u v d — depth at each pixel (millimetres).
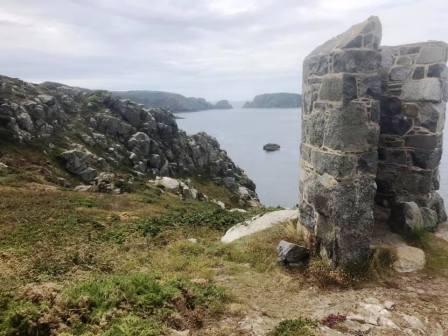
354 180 7168
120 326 4957
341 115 7113
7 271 8805
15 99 48094
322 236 7906
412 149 9211
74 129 52031
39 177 33500
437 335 5496
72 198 24781
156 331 4984
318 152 8008
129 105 61750
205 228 12586
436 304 6344
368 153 7191
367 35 7062
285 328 5473
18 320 5012
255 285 7238
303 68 9203
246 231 10672
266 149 97500
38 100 50688
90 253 10008
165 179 43969
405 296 6625
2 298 5641
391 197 9508
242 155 89250
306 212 8789
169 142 61562
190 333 5367
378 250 7637
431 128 8961
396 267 7527
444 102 9211
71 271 8578
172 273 7789
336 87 7227
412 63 9078
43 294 5734
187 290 6391
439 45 8719
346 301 6500
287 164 77688
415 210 8688
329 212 7551
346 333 5484
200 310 5941
